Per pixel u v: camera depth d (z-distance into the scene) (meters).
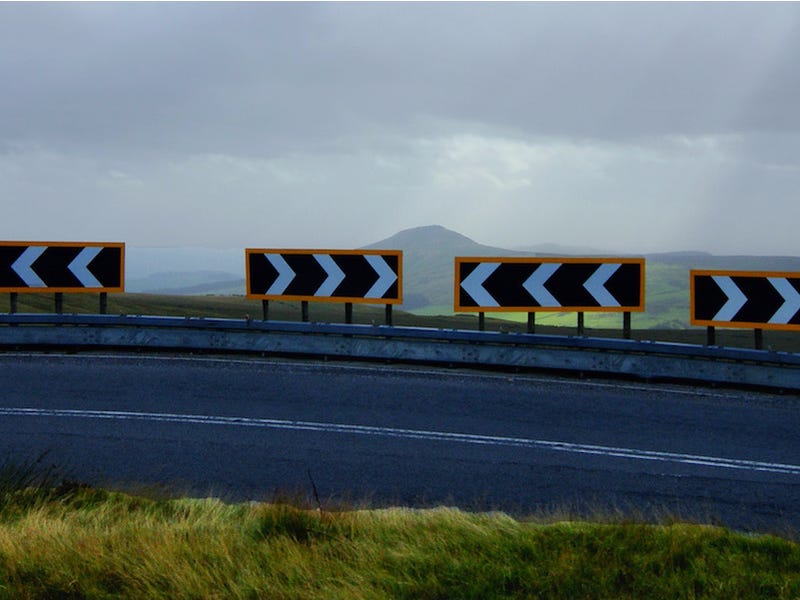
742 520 7.98
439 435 10.69
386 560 5.76
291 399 12.41
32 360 14.91
